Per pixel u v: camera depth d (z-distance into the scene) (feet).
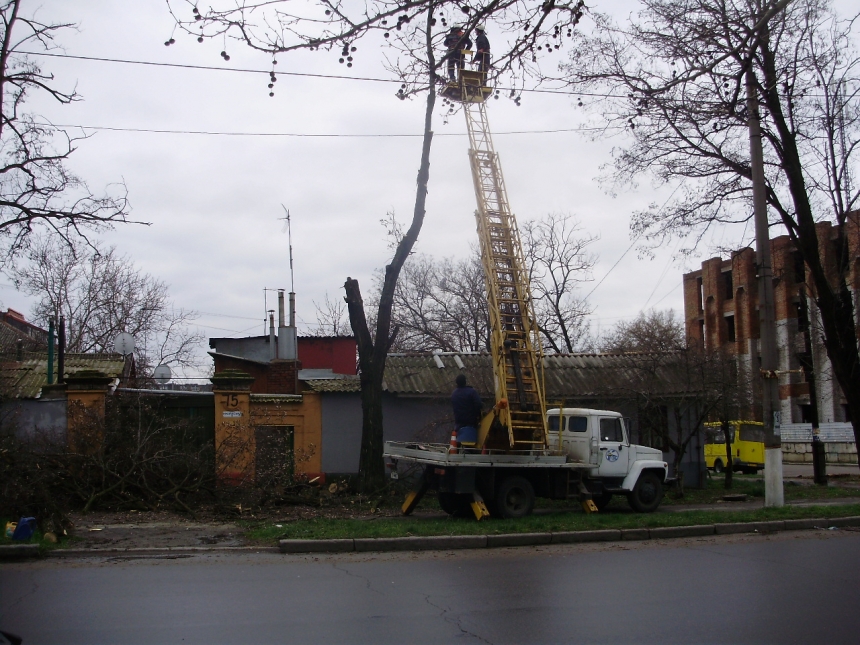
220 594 27.45
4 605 25.49
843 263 65.82
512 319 55.36
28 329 134.00
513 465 49.60
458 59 58.65
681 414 72.28
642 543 41.60
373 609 25.36
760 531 46.01
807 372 90.02
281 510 52.06
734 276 175.42
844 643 21.70
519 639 21.89
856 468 132.16
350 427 69.41
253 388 89.20
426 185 60.18
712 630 22.90
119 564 33.81
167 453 53.31
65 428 59.06
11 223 51.98
